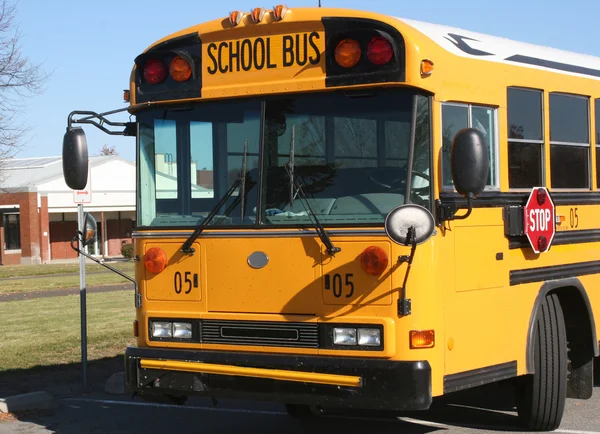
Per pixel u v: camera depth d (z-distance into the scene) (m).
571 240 7.31
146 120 6.52
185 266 6.21
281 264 5.87
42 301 19.78
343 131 5.81
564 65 7.48
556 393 7.03
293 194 5.88
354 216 5.70
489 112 6.45
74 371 10.25
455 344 5.89
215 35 6.19
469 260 6.06
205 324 6.12
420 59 5.63
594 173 7.75
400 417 7.92
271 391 5.84
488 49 6.57
